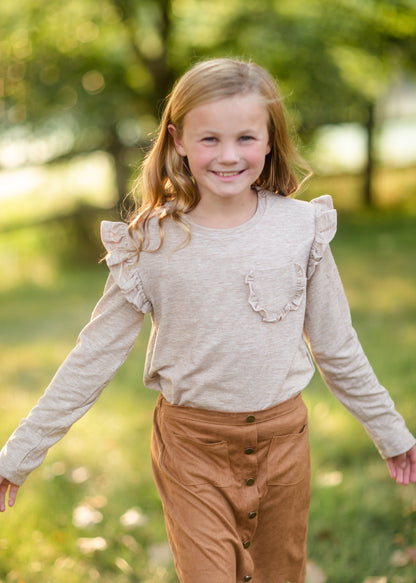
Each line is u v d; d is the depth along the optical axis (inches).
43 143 388.5
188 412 79.4
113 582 107.3
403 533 113.5
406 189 511.2
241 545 79.0
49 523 121.3
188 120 73.4
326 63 379.2
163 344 79.3
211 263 75.4
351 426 149.1
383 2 360.5
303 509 83.7
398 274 303.0
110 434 159.0
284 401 79.5
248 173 74.5
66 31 382.3
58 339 262.1
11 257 437.4
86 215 426.3
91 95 375.6
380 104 492.4
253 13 371.9
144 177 80.8
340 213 469.7
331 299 81.7
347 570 105.9
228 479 78.9
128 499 128.3
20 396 194.9
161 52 382.3
